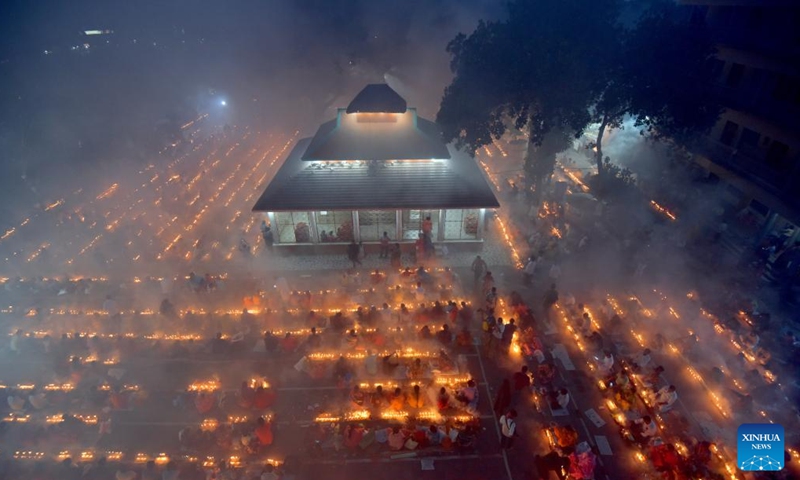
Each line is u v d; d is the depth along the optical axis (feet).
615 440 53.36
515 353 65.67
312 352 65.57
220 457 52.21
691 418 55.62
